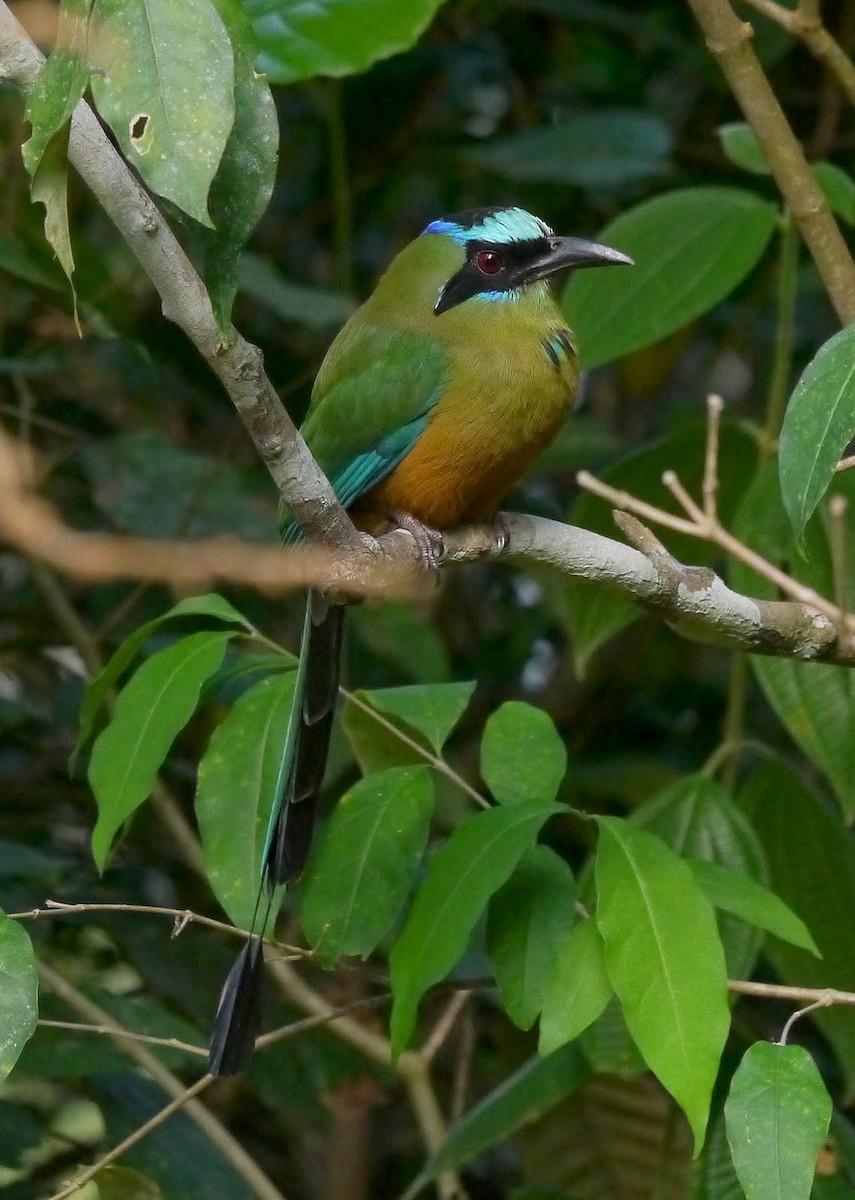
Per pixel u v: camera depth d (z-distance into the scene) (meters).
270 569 6.80
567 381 7.87
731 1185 6.93
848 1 11.95
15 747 10.91
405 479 7.71
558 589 11.20
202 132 4.25
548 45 12.92
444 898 5.65
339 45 8.26
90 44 4.29
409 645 10.16
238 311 11.63
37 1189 9.00
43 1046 7.90
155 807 10.12
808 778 11.55
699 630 6.64
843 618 4.89
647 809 7.71
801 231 7.47
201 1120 8.38
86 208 11.22
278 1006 9.39
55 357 10.49
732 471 8.45
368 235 13.19
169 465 10.20
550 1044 5.36
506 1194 9.80
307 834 6.46
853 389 4.88
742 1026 7.62
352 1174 10.33
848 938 8.13
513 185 12.74
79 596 10.86
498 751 6.27
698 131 12.83
